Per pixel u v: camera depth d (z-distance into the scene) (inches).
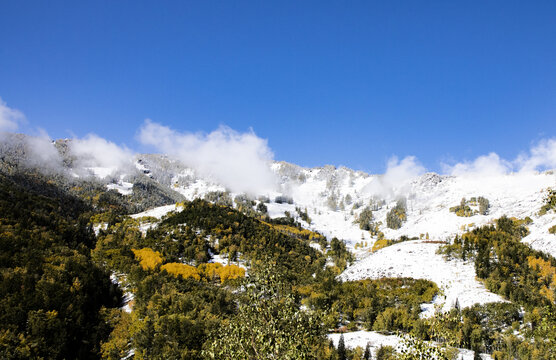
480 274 5324.8
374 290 5393.7
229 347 1013.8
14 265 4050.2
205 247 7022.6
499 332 3737.7
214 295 4404.5
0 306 3117.6
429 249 7160.4
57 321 3161.9
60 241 5595.5
